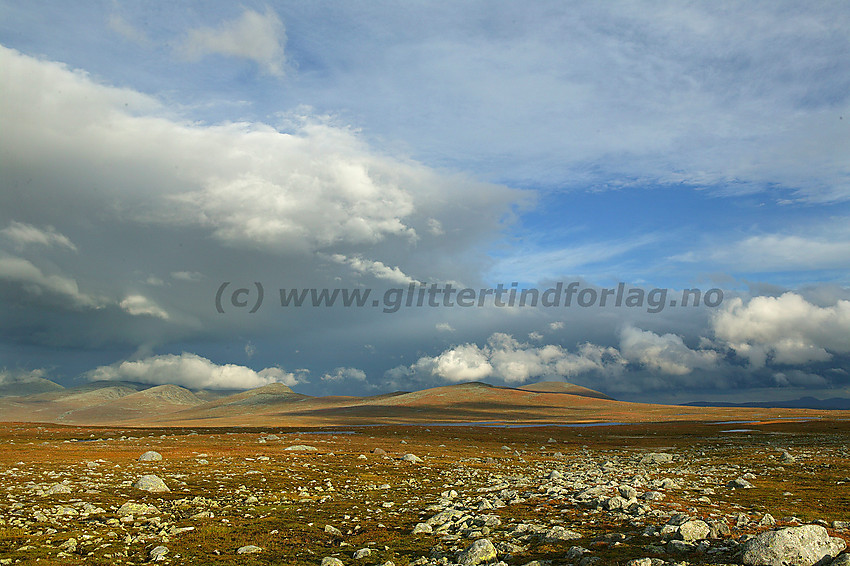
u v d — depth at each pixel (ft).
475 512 95.91
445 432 485.15
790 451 240.12
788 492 113.50
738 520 75.51
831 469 156.56
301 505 108.88
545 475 160.56
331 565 63.41
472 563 61.36
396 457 230.89
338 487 136.67
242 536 80.79
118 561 66.54
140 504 99.30
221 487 131.95
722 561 56.29
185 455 213.46
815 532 55.67
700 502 98.73
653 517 82.43
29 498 106.22
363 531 84.79
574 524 81.71
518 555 65.46
